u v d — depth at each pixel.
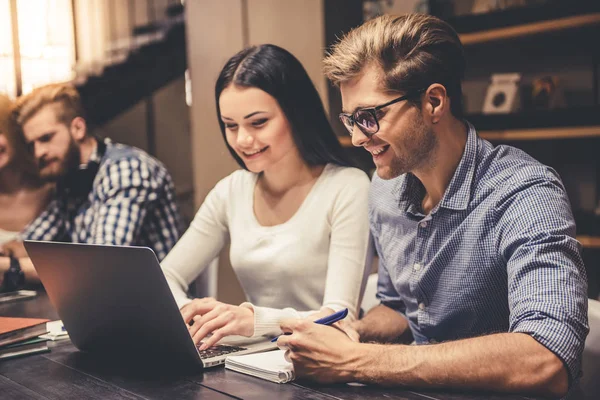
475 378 1.05
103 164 2.39
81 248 1.25
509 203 1.26
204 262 1.94
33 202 2.98
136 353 1.34
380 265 1.63
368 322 1.56
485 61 3.32
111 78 5.69
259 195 1.85
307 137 1.75
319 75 3.29
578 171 3.10
